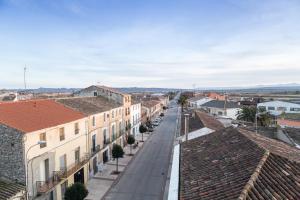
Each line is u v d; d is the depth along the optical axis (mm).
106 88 56375
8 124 23203
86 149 35281
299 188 10312
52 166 27016
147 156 48281
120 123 52000
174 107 161125
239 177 10922
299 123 42812
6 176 23312
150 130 74500
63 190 28953
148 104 96688
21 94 77188
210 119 45094
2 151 23312
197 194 10883
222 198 9766
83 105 40406
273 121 54875
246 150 13680
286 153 14258
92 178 36375
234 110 85125
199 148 17234
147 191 32062
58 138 28266
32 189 23906
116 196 30531
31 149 23812
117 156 39562
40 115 28578
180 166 15242
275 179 10602
